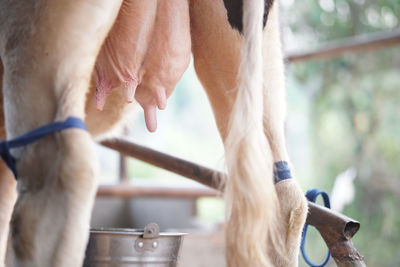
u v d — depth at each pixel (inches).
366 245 253.1
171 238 88.3
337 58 284.8
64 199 67.9
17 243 69.9
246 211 77.9
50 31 72.2
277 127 90.8
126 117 106.9
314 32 296.5
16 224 70.3
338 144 289.7
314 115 298.5
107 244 84.9
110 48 87.3
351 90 288.7
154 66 87.8
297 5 295.1
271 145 90.1
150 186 192.1
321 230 90.7
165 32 86.4
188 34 88.2
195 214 209.2
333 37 293.0
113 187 188.1
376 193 265.1
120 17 84.9
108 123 104.6
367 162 275.0
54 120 71.2
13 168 74.6
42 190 70.1
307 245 253.1
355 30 290.4
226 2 89.2
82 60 72.9
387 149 276.7
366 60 283.7
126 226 227.0
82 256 68.7
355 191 266.7
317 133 295.9
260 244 78.1
